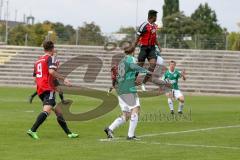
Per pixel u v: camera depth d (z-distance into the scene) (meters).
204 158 26.55
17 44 124.12
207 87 100.81
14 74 108.75
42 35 126.88
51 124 40.84
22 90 89.31
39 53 113.56
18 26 130.12
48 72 32.62
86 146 29.92
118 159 26.02
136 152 28.09
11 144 30.38
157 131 38.25
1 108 56.03
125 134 35.88
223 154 27.83
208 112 56.69
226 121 46.59
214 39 114.25
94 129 38.97
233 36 119.31
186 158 26.52
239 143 32.09
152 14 39.91
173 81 52.81
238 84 101.81
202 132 37.81
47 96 32.75
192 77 103.44
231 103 72.25
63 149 28.73
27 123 41.28
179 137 34.75
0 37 124.25
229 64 106.56
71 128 39.34
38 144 30.48
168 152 28.25
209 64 107.19
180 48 114.75
